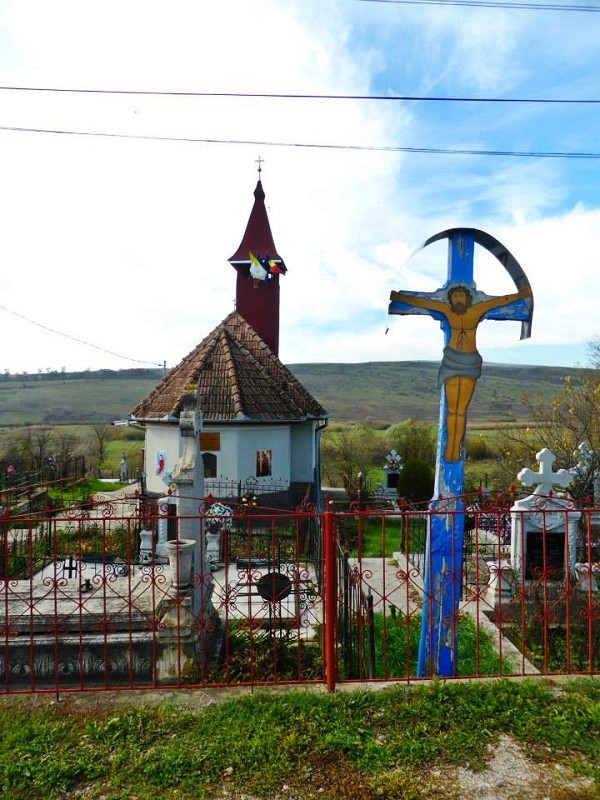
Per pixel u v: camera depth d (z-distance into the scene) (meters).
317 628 7.70
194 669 6.25
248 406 17.36
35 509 15.17
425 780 3.85
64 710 4.75
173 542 6.53
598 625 7.35
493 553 11.87
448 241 6.65
